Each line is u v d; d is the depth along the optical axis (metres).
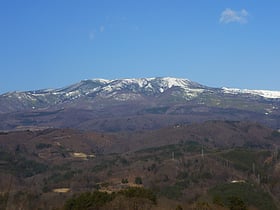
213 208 145.88
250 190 180.00
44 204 160.25
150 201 143.38
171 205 151.75
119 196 142.88
